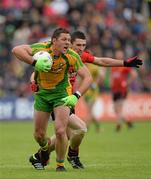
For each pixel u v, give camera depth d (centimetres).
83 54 3197
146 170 3084
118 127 6438
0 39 8212
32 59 2877
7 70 7925
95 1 9225
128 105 7950
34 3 9025
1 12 8806
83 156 3984
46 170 3070
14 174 2891
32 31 8312
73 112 3188
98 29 8625
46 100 2962
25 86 7856
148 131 6512
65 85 2980
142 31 9188
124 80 6494
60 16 8938
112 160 3688
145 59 8681
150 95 8100
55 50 2898
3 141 5225
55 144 2989
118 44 8538
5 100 7750
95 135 5991
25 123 7450
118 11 9275
